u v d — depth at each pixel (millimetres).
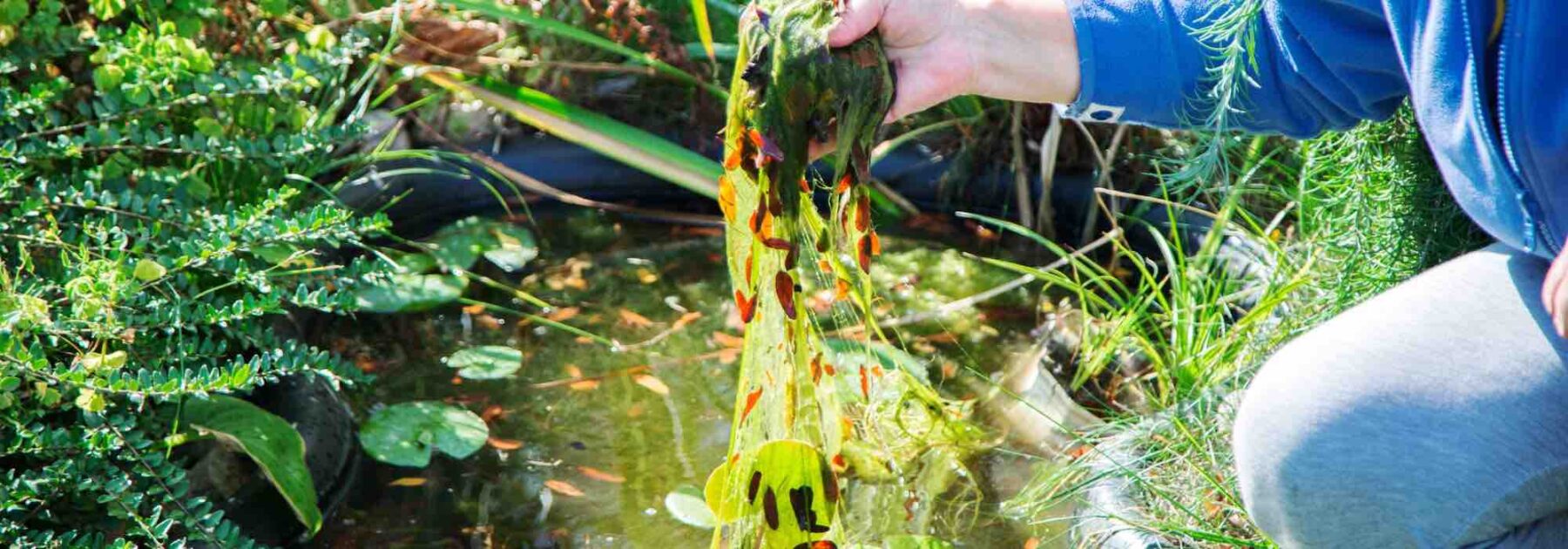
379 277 1601
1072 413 1674
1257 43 1277
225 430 1526
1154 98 1304
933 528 1555
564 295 1942
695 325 1891
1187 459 1492
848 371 1744
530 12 2006
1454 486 1161
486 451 1669
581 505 1599
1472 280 1191
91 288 1398
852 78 1259
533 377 1786
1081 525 1514
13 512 1426
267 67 1816
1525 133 1094
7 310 1379
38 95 1537
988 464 1646
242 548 1416
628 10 2066
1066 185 2061
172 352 1544
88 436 1384
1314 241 1657
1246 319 1642
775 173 1259
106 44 1608
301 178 1771
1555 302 1083
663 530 1565
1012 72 1301
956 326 1877
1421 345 1180
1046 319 1889
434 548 1541
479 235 2031
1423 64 1141
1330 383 1195
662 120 2186
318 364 1479
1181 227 1976
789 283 1272
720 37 2178
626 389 1773
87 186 1517
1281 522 1228
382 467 1633
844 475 1617
